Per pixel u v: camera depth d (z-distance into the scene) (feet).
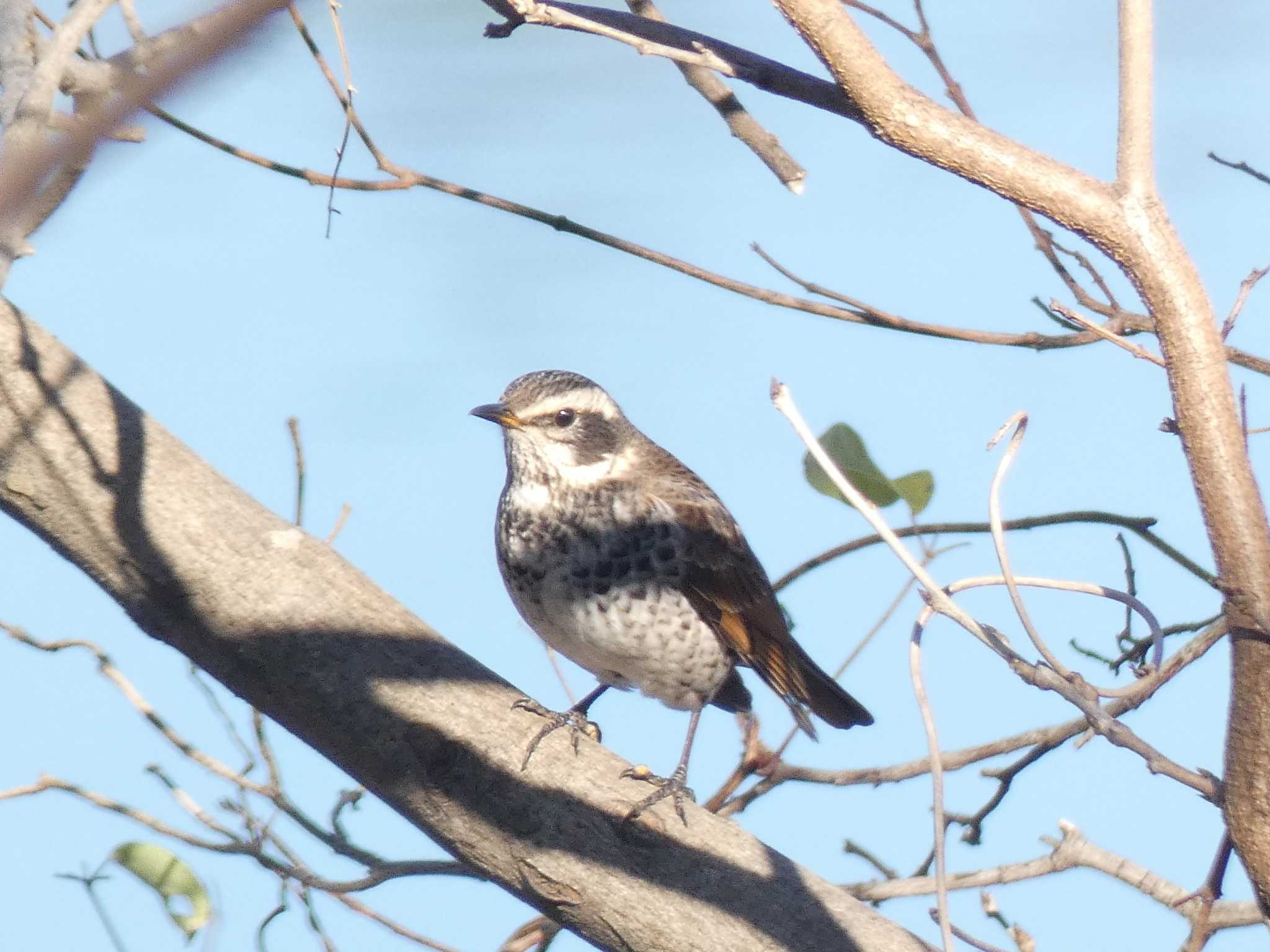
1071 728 29.17
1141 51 17.04
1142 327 29.99
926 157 17.81
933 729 18.86
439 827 22.11
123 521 21.56
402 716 21.97
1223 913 26.66
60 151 5.05
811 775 31.89
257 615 21.89
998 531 19.33
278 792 28.84
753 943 21.16
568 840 21.67
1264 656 16.31
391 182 30.14
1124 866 27.55
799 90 19.89
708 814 22.24
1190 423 16.66
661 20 26.99
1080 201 17.10
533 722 22.35
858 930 21.43
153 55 6.48
